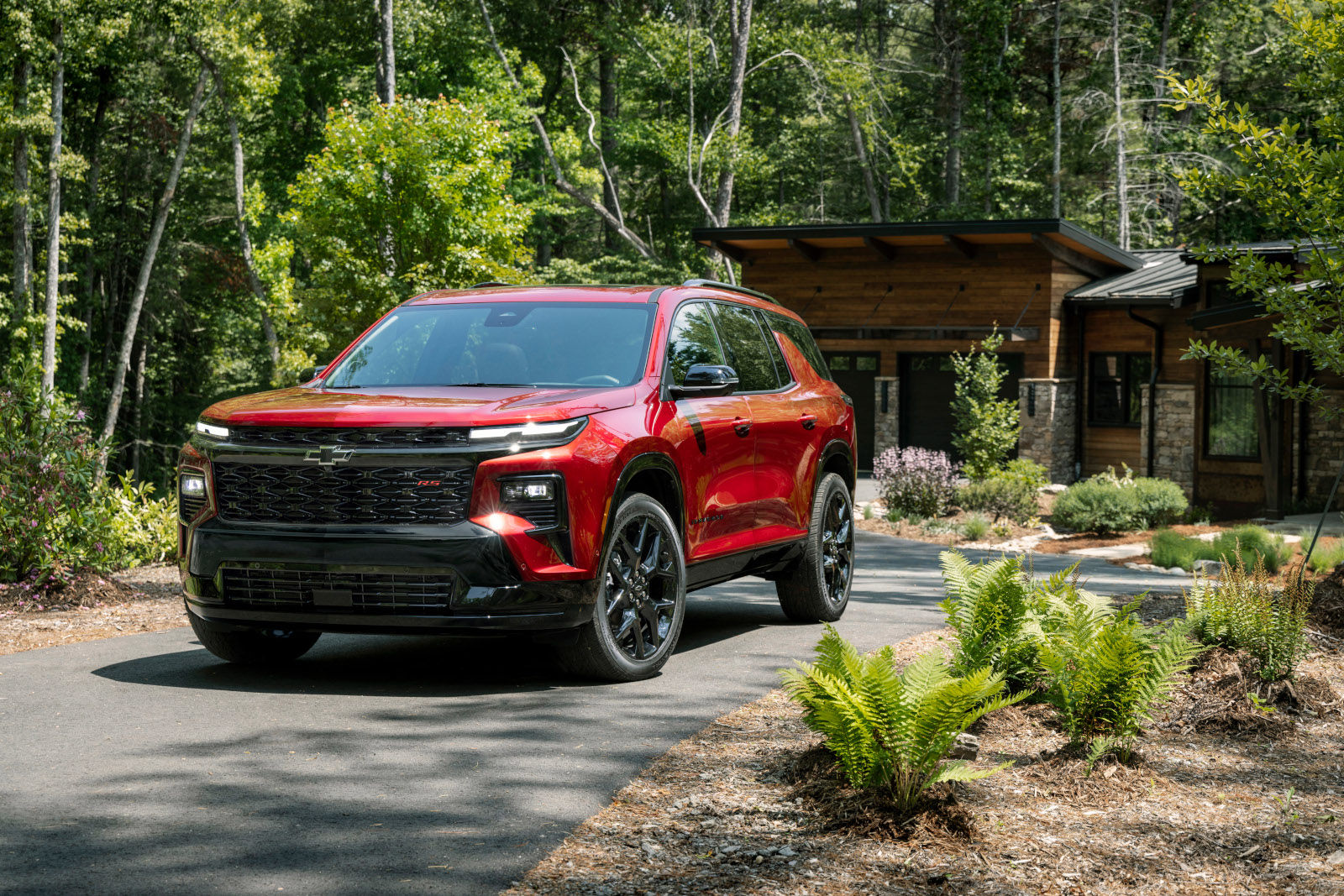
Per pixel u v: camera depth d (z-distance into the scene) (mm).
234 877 3398
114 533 9617
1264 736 5285
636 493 6168
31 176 35125
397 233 17906
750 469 7242
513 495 5570
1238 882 3586
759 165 39062
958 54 43406
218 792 4184
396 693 5828
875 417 27141
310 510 5648
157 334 45094
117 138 40781
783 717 5387
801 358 8539
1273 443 18578
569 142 38656
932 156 45094
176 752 4691
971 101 42969
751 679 6238
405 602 5527
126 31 33219
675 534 6379
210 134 42062
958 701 3934
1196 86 8203
